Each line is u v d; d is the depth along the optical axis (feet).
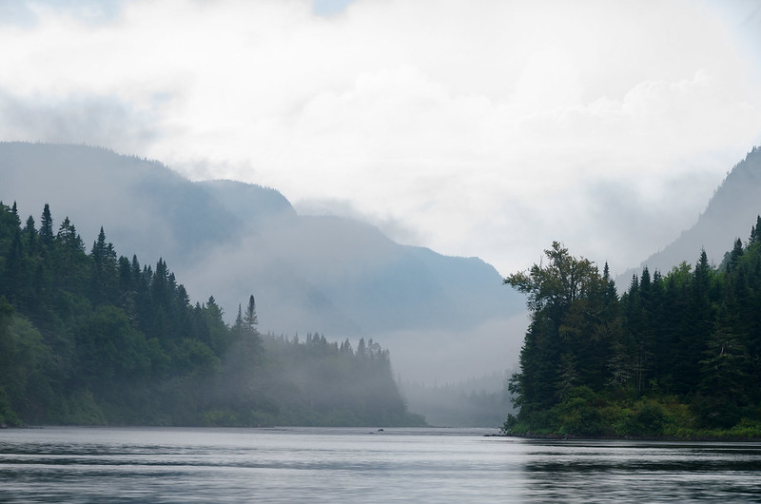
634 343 520.42
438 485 198.59
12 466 234.79
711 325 507.30
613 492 181.88
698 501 166.30
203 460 279.90
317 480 210.59
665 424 482.28
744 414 476.54
